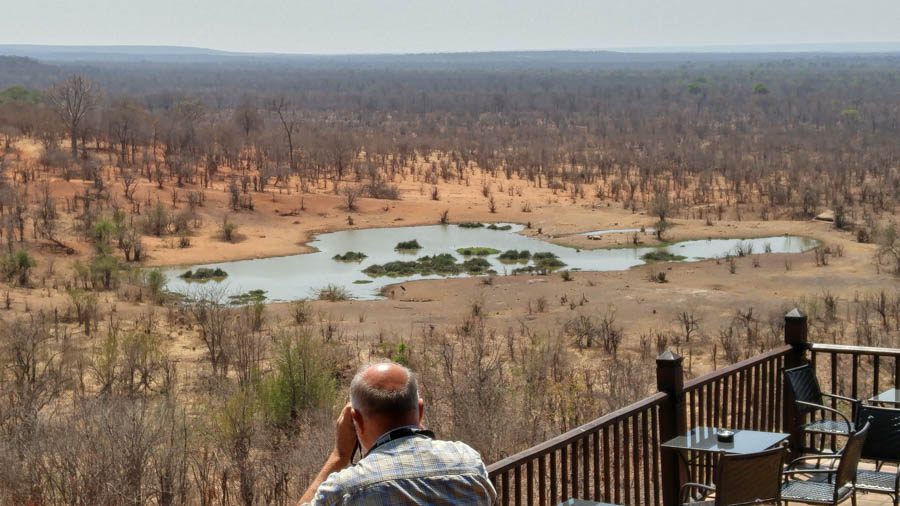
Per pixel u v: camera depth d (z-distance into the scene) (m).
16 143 87.38
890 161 108.25
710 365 28.55
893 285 42.69
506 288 44.56
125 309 37.38
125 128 86.19
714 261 50.41
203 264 52.25
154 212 59.03
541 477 4.94
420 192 81.06
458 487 2.86
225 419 17.52
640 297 41.16
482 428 16.84
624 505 5.46
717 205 76.38
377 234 63.34
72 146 83.75
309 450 15.92
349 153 100.12
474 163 109.75
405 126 176.00
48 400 20.81
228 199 68.50
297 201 71.19
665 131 157.12
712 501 5.84
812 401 7.17
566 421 19.34
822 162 105.25
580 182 91.00
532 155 112.94
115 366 24.08
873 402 7.16
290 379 19.91
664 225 60.28
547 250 56.84
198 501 14.73
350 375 24.77
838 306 37.69
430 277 48.50
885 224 61.50
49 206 56.88
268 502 14.76
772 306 38.25
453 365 25.67
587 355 29.48
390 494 2.81
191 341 30.62
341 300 42.69
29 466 14.13
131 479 14.05
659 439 6.05
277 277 49.03
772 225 63.88
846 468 5.75
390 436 2.96
